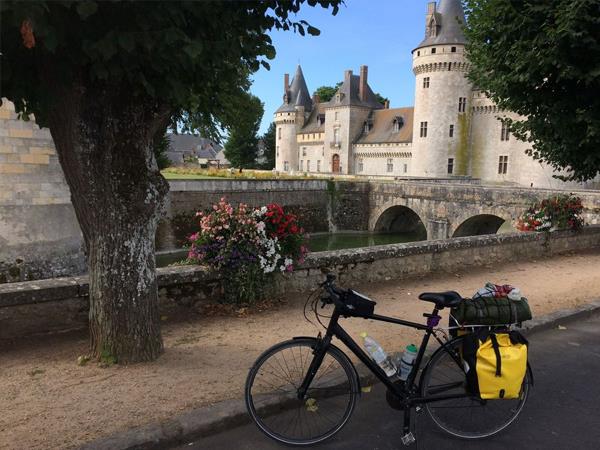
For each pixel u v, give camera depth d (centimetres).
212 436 323
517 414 336
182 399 351
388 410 368
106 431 306
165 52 318
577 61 865
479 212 3012
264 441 319
